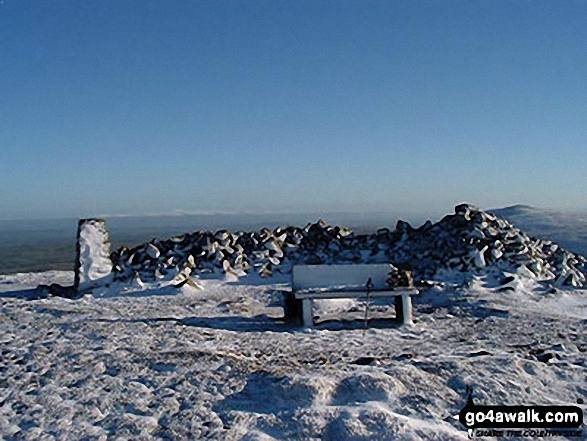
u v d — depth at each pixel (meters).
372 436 5.38
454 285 14.65
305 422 5.63
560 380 6.85
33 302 13.88
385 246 18.86
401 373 6.63
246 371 7.04
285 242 19.34
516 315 11.62
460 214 18.05
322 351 8.67
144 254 17.19
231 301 13.87
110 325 10.27
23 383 6.95
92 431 5.67
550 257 17.33
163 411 6.09
